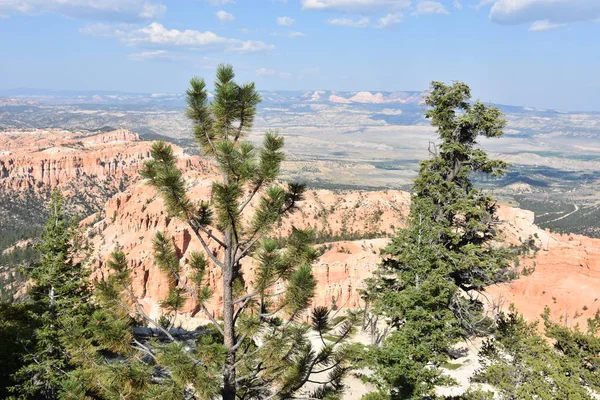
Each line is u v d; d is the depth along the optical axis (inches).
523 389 1039.0
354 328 674.8
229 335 641.0
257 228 602.5
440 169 1390.3
